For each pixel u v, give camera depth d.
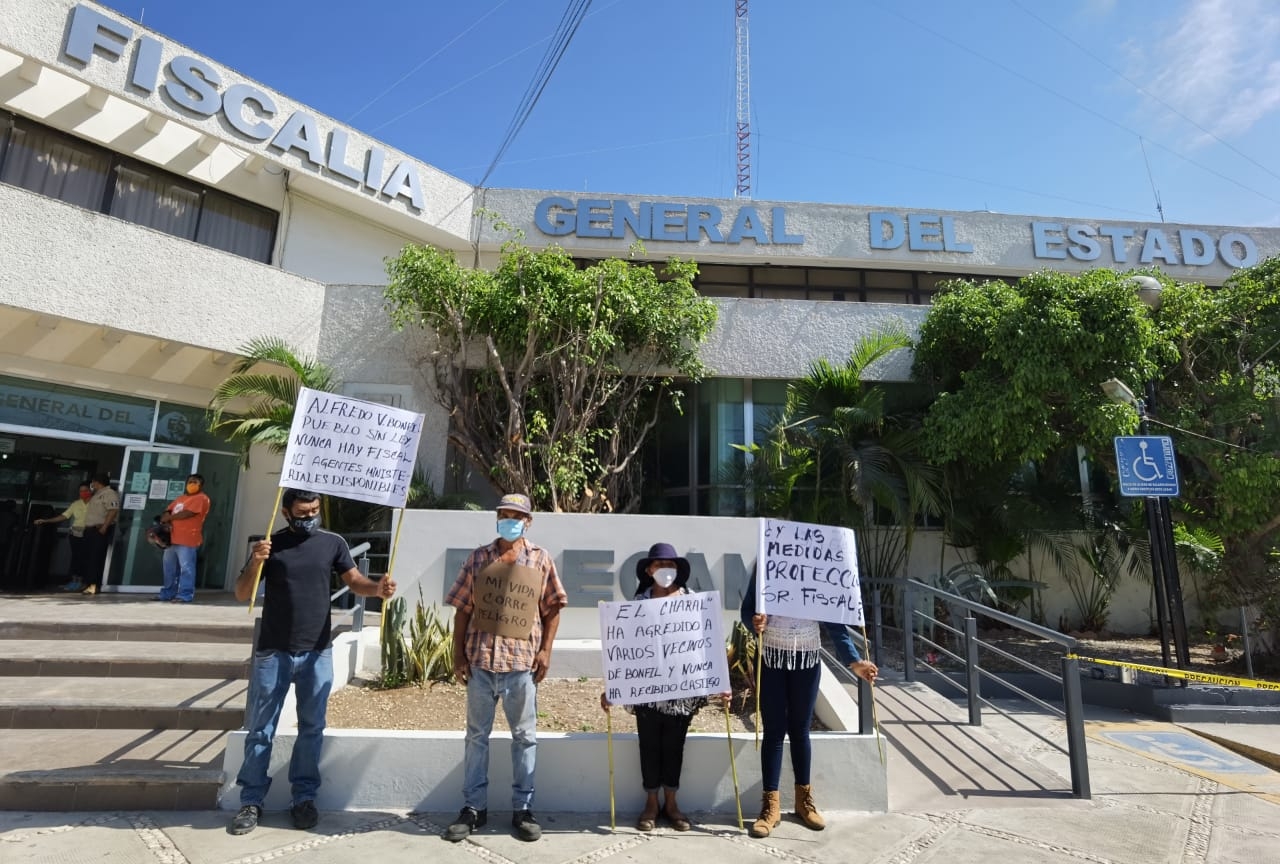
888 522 11.40
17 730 5.25
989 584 10.08
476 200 14.24
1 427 10.09
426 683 5.89
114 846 3.81
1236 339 9.77
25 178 10.43
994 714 7.39
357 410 4.71
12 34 9.70
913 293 15.20
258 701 4.18
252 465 12.22
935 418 10.31
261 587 10.23
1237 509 9.16
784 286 15.02
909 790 5.04
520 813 4.16
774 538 4.57
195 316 10.33
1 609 7.97
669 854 3.96
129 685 5.97
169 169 11.66
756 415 12.05
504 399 11.05
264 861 3.72
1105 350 9.09
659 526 7.43
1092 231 15.26
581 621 7.17
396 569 6.97
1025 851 4.10
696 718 5.53
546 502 9.93
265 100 11.99
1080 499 11.46
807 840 4.20
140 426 11.28
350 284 11.71
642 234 14.35
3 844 3.78
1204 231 15.41
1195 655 10.24
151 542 10.61
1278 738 6.62
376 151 13.15
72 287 9.39
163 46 11.07
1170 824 4.55
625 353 11.07
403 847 3.95
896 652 9.53
